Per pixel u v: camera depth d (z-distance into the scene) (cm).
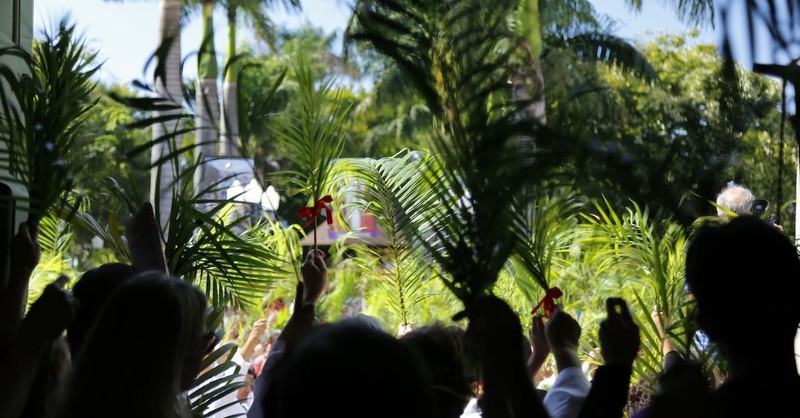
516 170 215
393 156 470
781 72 178
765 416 159
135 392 184
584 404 214
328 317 727
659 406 172
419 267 488
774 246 169
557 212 306
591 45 329
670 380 174
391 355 147
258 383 266
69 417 183
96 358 187
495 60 227
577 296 483
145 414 183
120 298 193
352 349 145
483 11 232
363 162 462
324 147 400
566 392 244
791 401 161
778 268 167
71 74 315
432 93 233
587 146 215
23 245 256
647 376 351
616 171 222
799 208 338
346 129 418
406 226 450
